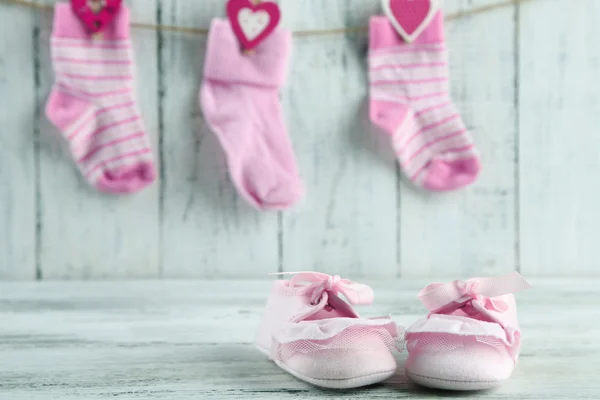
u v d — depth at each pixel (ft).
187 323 4.16
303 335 2.88
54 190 5.45
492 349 2.89
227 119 5.23
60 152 5.43
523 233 5.64
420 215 5.60
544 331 3.93
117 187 5.24
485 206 5.62
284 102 5.50
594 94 5.57
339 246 5.60
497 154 5.58
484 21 5.51
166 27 5.38
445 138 5.34
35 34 5.33
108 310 4.49
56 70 5.10
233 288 5.17
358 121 5.53
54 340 3.76
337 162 5.56
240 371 3.19
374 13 5.48
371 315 4.27
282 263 5.60
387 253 5.62
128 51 5.16
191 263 5.57
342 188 5.57
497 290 3.10
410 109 5.33
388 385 2.98
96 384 2.98
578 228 5.65
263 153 5.22
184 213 5.54
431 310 3.26
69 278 5.51
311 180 5.56
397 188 5.58
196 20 5.42
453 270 5.64
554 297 4.85
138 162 5.23
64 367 3.25
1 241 5.44
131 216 5.51
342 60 5.50
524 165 5.60
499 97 5.55
